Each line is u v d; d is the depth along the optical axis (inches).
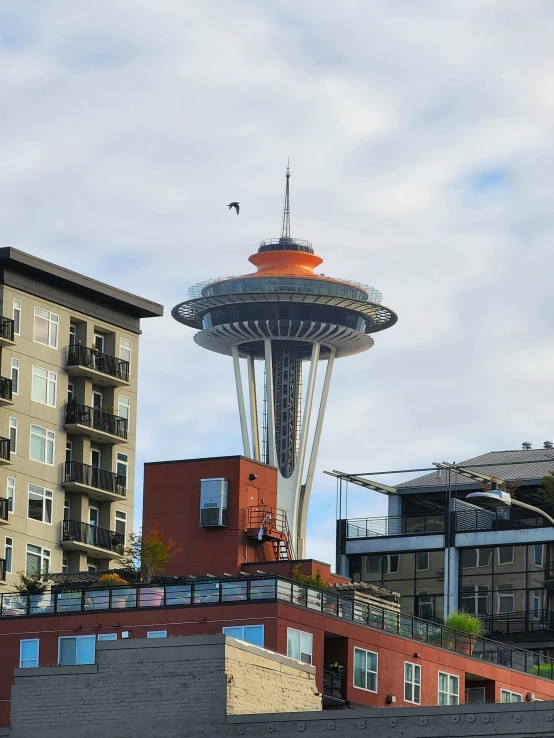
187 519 3708.2
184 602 2935.5
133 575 3464.6
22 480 4202.8
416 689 3100.4
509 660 3452.3
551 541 4500.5
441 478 4891.7
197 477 3732.8
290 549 3794.3
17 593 3080.7
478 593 4549.7
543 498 4672.7
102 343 4537.4
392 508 4886.8
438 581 4596.5
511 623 4480.8
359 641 3002.0
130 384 4559.5
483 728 1750.7
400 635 3107.8
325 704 2920.8
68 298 4416.8
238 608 2874.0
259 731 1861.5
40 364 4306.1
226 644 1925.4
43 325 4333.2
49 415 4313.5
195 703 1911.9
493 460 4980.3
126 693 1946.4
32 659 2987.2
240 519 3676.2
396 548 4665.4
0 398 4148.6
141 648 1956.2
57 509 4291.3
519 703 1745.8
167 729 1913.1
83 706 1959.9
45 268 4308.6
